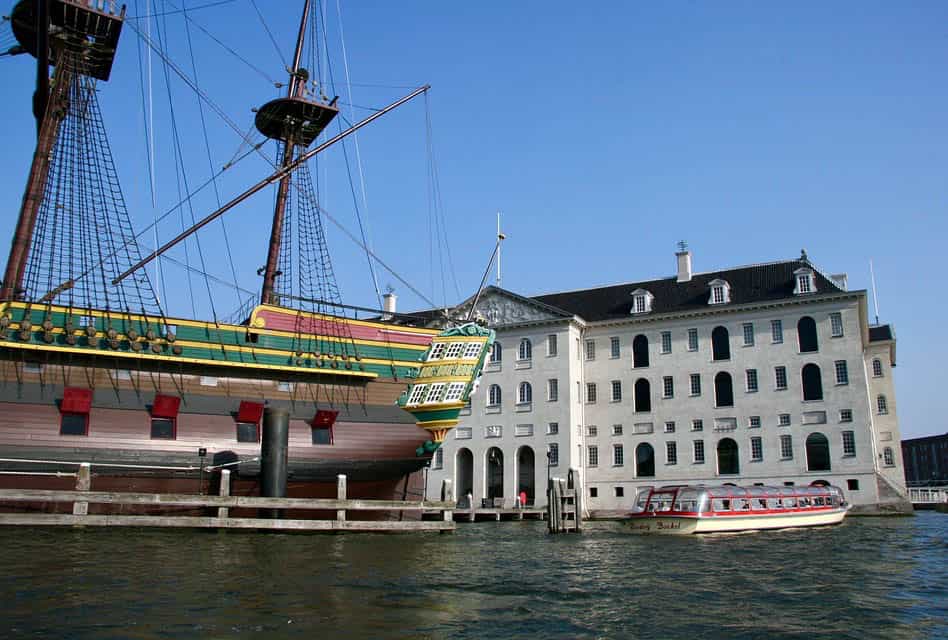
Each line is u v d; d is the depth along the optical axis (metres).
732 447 67.12
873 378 77.12
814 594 18.45
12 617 13.07
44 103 34.25
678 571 22.59
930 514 63.44
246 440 32.44
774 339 67.00
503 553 26.94
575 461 69.75
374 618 14.12
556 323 72.00
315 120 44.19
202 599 15.20
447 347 37.84
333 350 35.34
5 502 27.56
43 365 29.33
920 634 14.06
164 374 31.48
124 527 27.39
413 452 36.44
